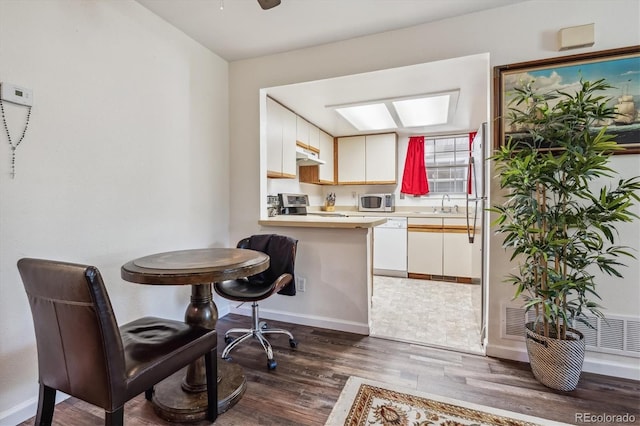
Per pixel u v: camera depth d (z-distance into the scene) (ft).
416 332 8.19
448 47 7.07
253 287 7.32
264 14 6.95
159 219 7.21
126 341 4.29
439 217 13.80
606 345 6.11
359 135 16.19
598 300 6.15
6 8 4.57
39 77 4.96
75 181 5.51
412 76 8.30
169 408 4.91
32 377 5.00
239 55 8.98
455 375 6.14
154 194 7.07
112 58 6.11
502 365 6.53
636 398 5.38
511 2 6.48
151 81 6.96
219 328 8.44
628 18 5.83
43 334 3.81
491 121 6.81
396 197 16.76
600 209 5.11
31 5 4.85
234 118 9.42
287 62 8.73
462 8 6.68
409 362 6.64
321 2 6.50
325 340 7.72
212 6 6.68
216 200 9.03
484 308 7.38
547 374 5.66
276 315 9.06
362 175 16.21
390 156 15.66
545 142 6.15
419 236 14.14
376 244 14.82
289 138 11.38
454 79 8.56
